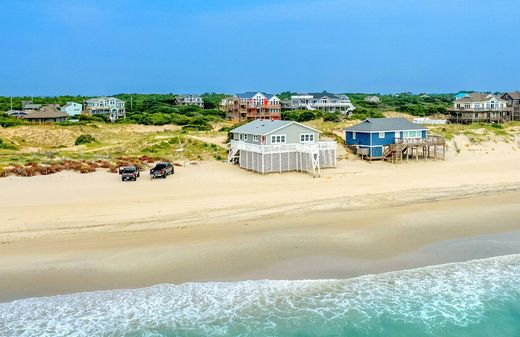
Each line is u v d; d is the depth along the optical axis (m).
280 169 48.84
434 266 25.08
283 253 26.30
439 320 20.20
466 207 35.78
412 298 21.83
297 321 19.95
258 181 44.44
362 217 32.97
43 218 31.72
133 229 29.95
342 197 38.12
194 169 49.72
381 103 157.12
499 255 26.59
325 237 28.81
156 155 58.88
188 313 20.39
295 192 39.72
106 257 25.52
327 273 24.02
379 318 20.25
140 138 76.00
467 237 29.27
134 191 39.59
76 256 25.62
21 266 24.27
